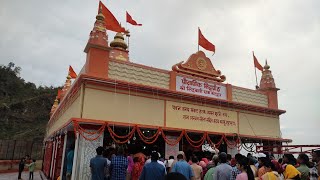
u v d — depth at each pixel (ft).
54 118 72.13
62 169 40.14
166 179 8.77
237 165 21.08
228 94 50.60
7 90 257.34
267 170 20.01
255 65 61.05
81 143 35.04
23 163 67.05
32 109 239.91
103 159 25.81
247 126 52.01
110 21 44.52
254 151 51.62
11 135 197.98
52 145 61.00
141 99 41.14
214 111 48.44
